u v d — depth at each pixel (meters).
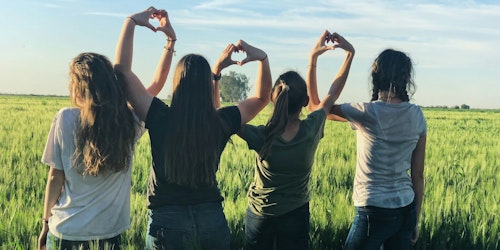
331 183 7.70
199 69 2.77
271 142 3.10
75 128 2.82
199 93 2.75
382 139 3.28
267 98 3.24
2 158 9.12
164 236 2.77
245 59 3.20
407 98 3.37
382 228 3.29
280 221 3.30
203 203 2.82
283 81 3.08
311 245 4.52
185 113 2.73
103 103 2.76
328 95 3.50
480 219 5.36
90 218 2.89
